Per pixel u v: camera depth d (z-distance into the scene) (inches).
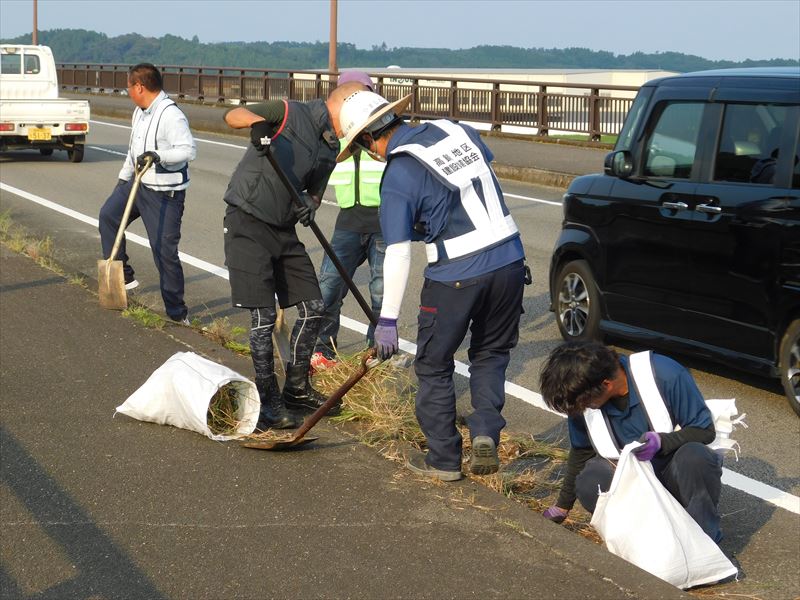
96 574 139.3
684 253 239.3
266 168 186.1
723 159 235.0
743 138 231.8
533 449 197.8
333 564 141.2
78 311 276.8
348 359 221.9
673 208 241.6
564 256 281.7
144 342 248.2
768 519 176.1
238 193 187.2
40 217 478.0
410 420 192.9
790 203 217.0
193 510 157.9
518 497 175.3
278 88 1102.4
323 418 196.2
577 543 146.4
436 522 153.6
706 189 235.1
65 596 133.6
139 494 163.8
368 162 236.2
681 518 142.9
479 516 155.6
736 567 157.5
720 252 230.4
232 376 188.1
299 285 194.7
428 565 140.8
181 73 1284.4
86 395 210.5
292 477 169.6
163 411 190.4
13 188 580.7
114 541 148.4
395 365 231.6
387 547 146.0
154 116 265.4
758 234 222.1
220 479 169.0
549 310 295.6
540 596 132.8
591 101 749.9
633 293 255.8
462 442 186.5
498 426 163.3
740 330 228.7
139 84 265.3
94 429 191.8
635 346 277.6
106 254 287.4
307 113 188.2
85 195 557.6
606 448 150.9
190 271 366.3
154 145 264.2
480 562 141.6
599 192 266.2
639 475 142.1
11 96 754.8
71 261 374.6
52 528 152.5
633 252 254.2
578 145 753.6
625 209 255.6
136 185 261.6
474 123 856.3
